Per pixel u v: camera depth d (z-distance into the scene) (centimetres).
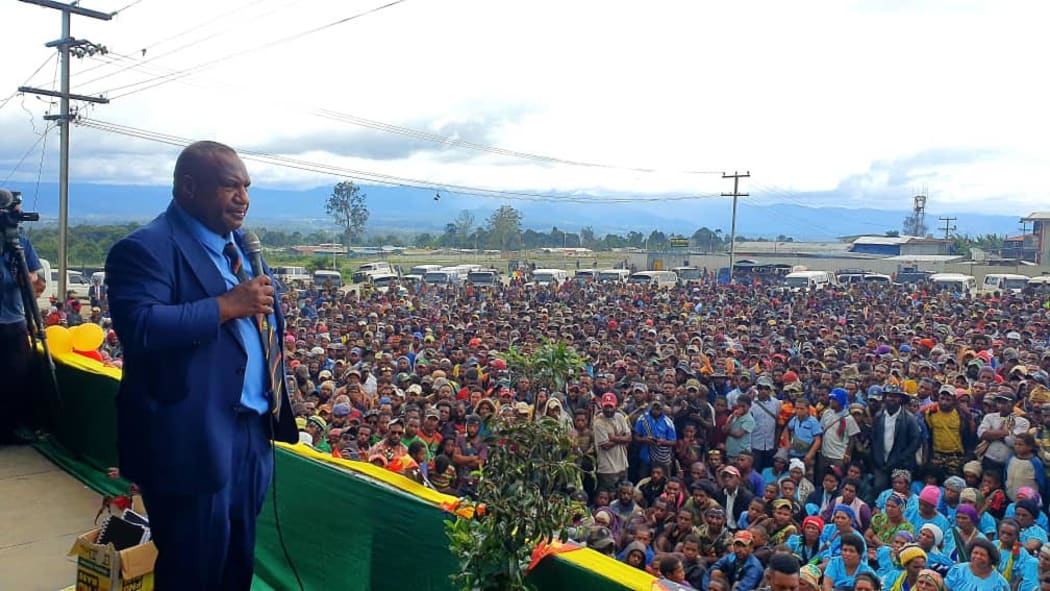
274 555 440
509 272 5869
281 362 274
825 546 780
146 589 357
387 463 783
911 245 7669
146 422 232
